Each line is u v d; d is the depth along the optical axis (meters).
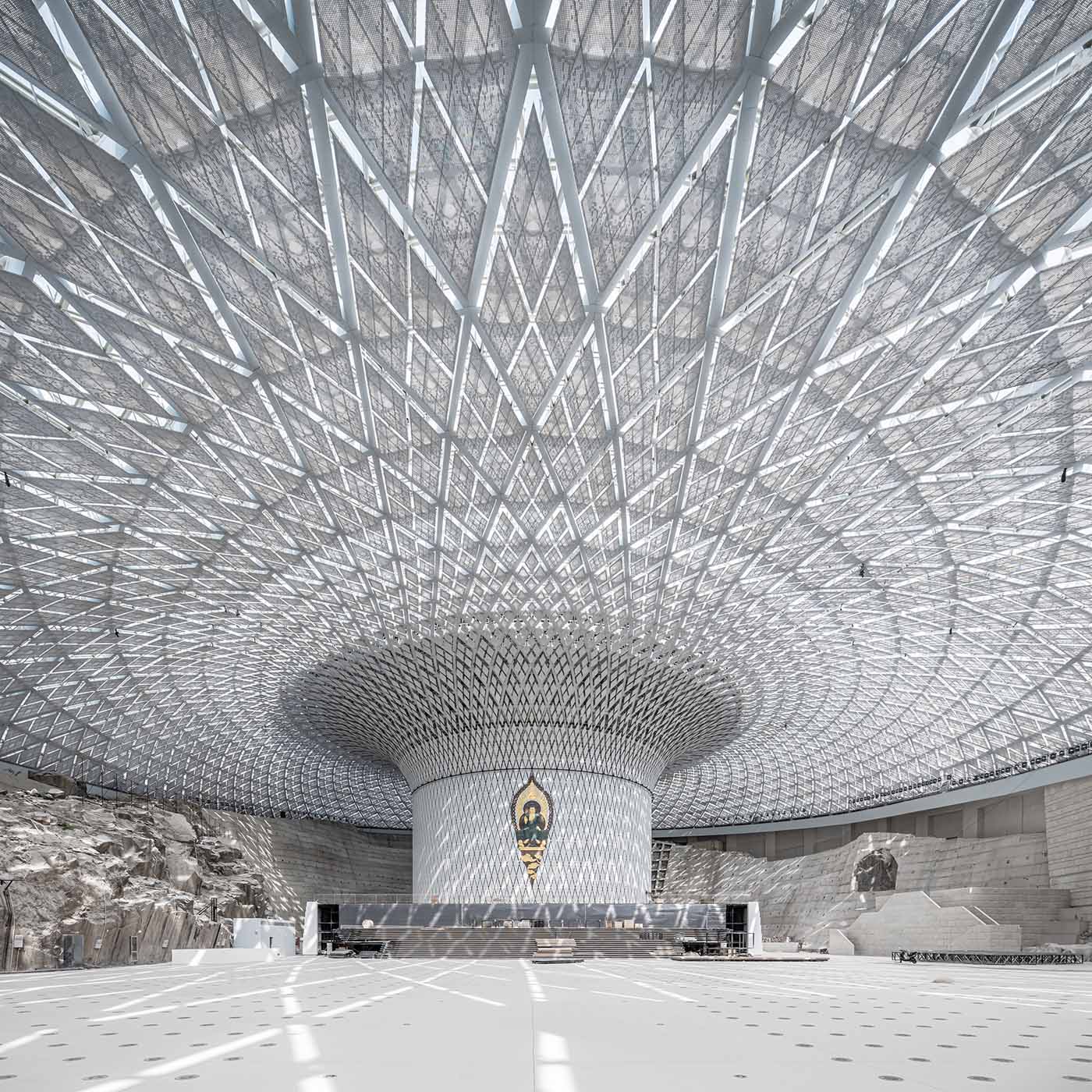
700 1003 15.53
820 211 15.88
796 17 12.09
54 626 40.31
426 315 19.55
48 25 12.42
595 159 14.69
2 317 19.33
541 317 19.64
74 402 23.42
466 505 31.06
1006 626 40.59
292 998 16.81
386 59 12.95
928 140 14.23
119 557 34.19
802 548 34.31
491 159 14.74
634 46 12.64
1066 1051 9.62
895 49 12.55
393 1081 7.79
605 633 43.47
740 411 24.28
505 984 21.11
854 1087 7.48
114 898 37.12
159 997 17.44
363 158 14.74
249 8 12.23
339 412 24.34
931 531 32.09
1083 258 17.06
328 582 37.81
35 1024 12.56
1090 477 27.30
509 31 12.52
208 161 14.90
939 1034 11.03
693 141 14.26
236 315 19.53
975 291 18.20
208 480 28.53
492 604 41.16
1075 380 21.75
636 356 21.30
